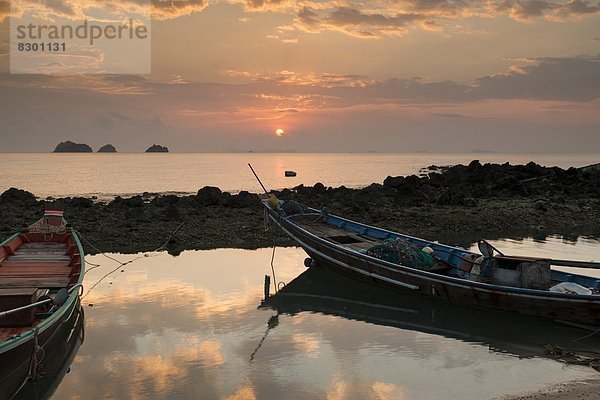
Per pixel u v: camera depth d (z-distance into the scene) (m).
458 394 8.85
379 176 86.62
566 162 189.50
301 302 14.62
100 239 22.42
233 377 9.59
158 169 108.81
